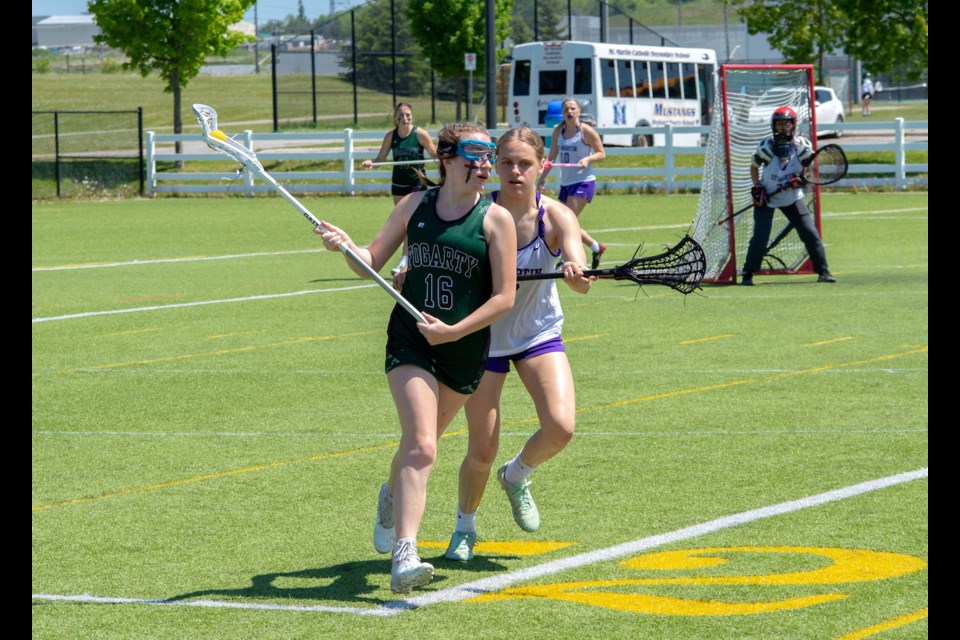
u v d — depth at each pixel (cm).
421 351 804
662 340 1827
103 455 1218
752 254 2417
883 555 870
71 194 5378
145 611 786
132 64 6156
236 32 6331
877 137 6962
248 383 1567
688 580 826
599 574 845
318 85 10731
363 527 973
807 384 1502
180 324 2048
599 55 6119
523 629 742
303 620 765
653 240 3244
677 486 1069
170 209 4738
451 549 885
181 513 1016
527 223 891
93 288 2523
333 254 3139
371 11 10131
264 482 1112
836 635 723
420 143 2473
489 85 4878
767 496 1031
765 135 2538
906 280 2452
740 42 15512
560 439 877
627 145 6269
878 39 5862
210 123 841
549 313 899
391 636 735
